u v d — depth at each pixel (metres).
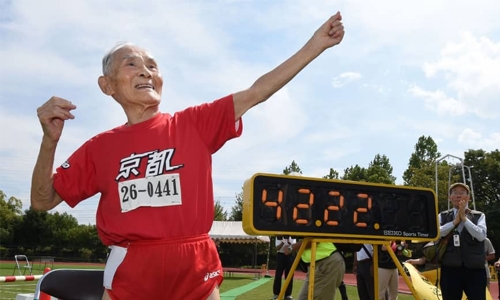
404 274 4.67
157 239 2.15
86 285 3.37
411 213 4.71
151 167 2.21
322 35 2.38
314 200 4.27
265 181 4.09
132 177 2.22
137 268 2.16
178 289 2.20
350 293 14.54
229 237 27.66
